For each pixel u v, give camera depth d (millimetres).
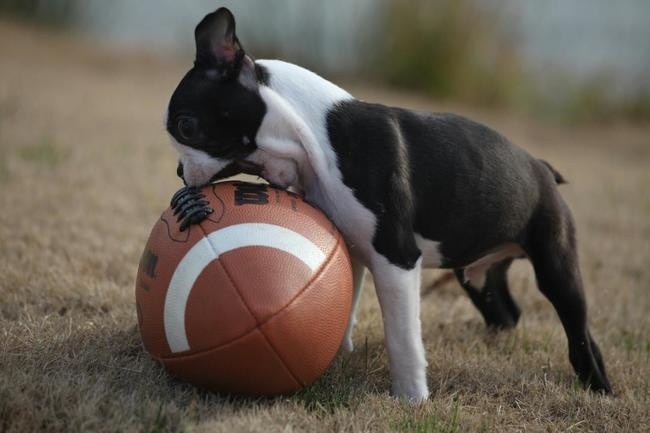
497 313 6715
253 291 4406
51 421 4438
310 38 20594
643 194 12578
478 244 5566
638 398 5520
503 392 5457
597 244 9586
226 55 4871
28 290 6500
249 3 20516
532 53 21125
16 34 20438
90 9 22641
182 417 4488
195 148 4922
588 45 21438
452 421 4797
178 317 4480
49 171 9922
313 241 4680
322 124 4996
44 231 7879
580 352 5742
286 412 4668
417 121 5332
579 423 5047
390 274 4992
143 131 13008
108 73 18078
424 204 5207
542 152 15672
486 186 5395
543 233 5734
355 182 4934
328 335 4637
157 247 4691
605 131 19469
